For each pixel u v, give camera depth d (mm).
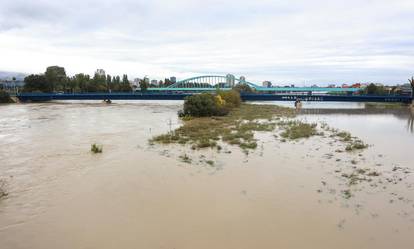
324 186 19766
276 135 39438
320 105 125000
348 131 44594
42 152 28219
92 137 36156
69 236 13477
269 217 15328
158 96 113438
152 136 37188
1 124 48406
